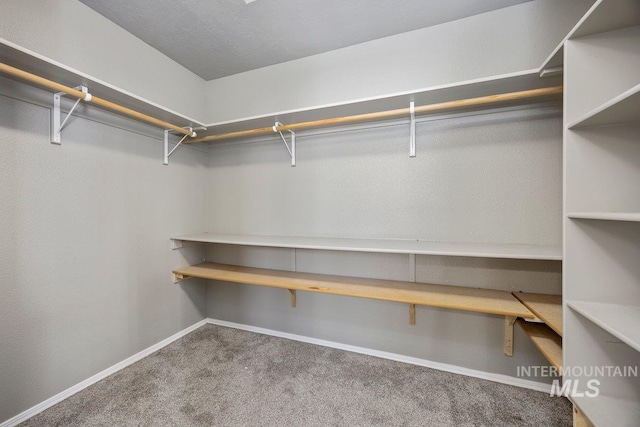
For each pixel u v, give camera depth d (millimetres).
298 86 2115
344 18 1646
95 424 1316
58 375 1463
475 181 1681
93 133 1629
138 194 1909
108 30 1674
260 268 2287
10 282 1292
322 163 2088
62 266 1485
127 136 1833
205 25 1716
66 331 1500
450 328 1766
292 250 2197
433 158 1772
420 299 1509
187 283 2334
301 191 2164
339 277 1990
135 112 1597
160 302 2080
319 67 2043
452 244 1640
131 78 1813
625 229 962
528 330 1366
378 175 1919
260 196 2322
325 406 1449
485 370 1693
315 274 2084
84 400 1477
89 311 1608
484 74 1620
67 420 1337
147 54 1923
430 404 1464
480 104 1489
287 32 1782
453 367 1761
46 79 1229
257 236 2219
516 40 1553
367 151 1947
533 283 1592
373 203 1938
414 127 1786
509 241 1616
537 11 1511
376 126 1910
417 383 1645
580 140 992
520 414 1388
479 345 1703
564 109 1005
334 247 1620
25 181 1337
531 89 1395
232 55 2062
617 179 964
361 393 1553
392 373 1747
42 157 1397
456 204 1727
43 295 1406
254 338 2234
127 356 1826
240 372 1749
